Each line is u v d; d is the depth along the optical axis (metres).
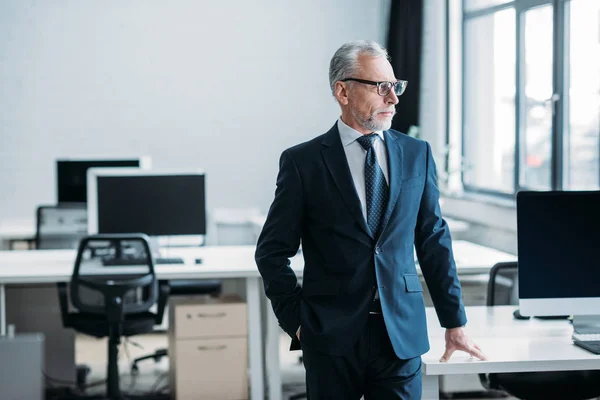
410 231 2.16
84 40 7.14
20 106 7.09
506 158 6.04
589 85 4.82
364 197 2.14
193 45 7.29
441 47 6.78
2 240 5.95
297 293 2.19
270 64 7.41
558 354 2.38
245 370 4.12
